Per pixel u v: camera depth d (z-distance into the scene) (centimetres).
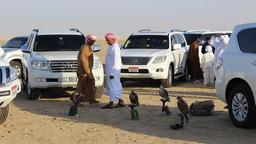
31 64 1389
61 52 1462
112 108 1243
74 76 1376
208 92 1612
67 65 1377
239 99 973
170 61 1739
